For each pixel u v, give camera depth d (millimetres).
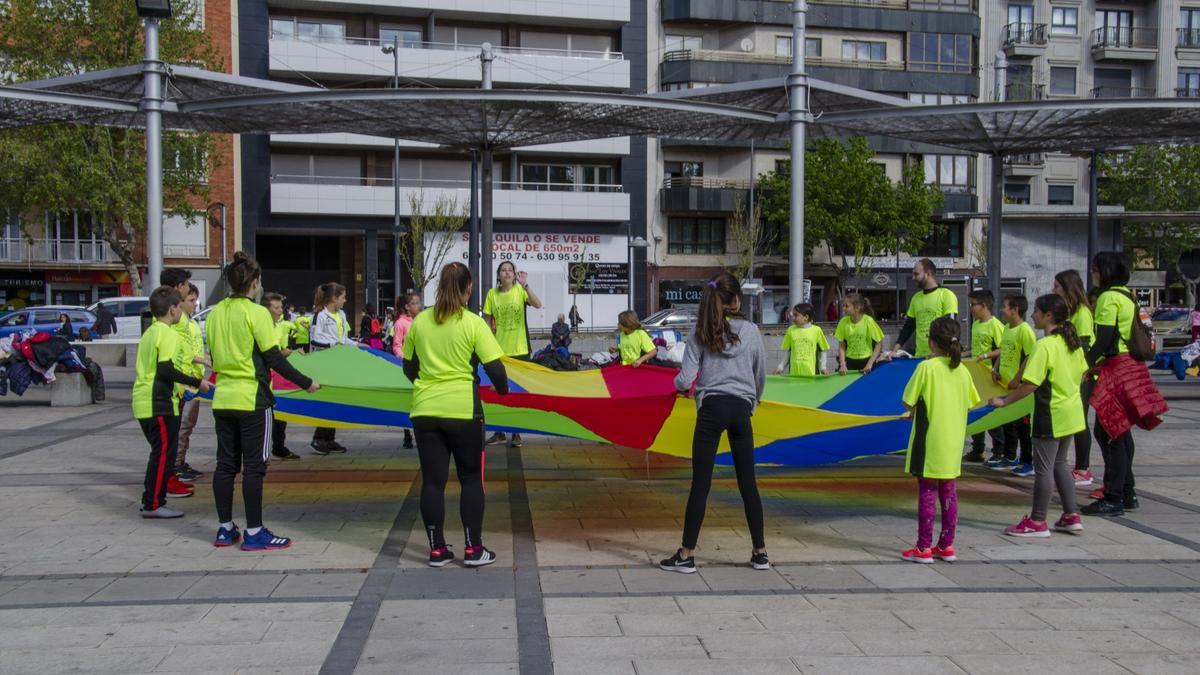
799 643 4898
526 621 5211
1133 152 49688
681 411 7234
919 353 10547
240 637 4926
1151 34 52875
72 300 43062
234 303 6734
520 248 45875
